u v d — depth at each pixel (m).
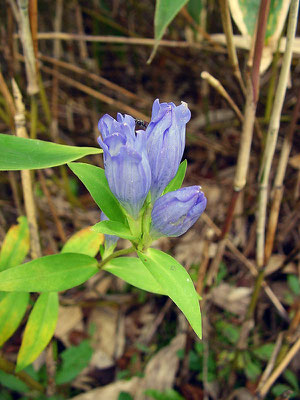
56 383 0.24
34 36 0.19
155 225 0.14
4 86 0.21
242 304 0.29
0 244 0.29
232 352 0.27
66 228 0.34
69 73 0.38
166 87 0.42
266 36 0.20
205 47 0.33
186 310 0.13
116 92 0.40
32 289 0.15
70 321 0.29
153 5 0.42
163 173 0.14
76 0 0.36
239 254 0.30
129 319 0.30
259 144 0.29
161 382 0.26
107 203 0.15
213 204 0.35
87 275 0.16
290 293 0.30
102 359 0.28
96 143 0.38
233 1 0.20
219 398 0.26
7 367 0.21
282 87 0.18
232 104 0.21
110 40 0.33
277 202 0.23
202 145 0.38
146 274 0.17
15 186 0.30
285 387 0.25
